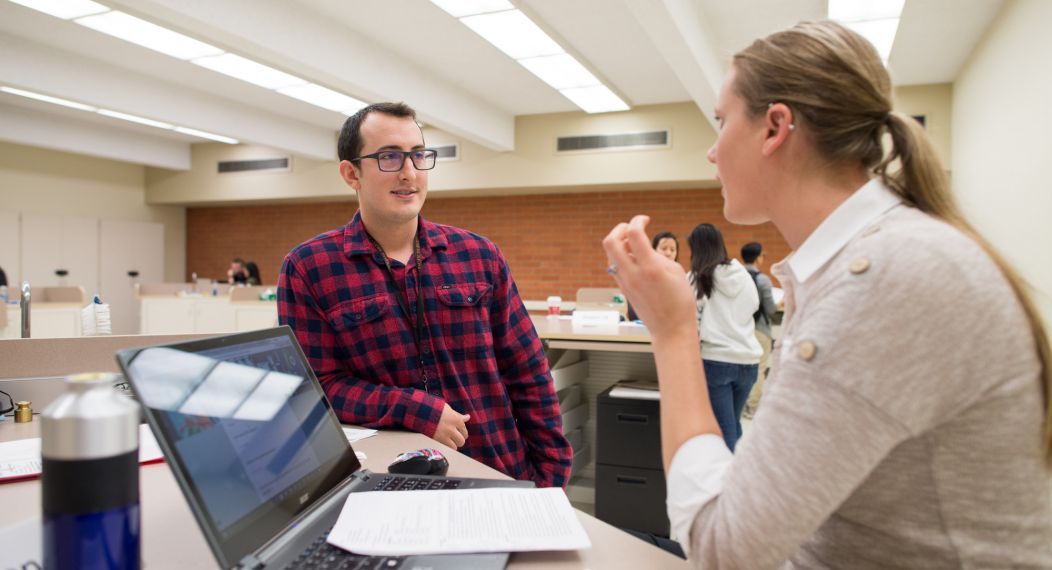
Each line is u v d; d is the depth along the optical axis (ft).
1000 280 1.87
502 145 23.17
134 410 1.70
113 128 27.02
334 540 2.34
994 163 14.24
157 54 17.80
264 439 2.54
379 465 3.44
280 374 2.89
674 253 12.90
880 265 1.90
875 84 2.25
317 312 4.84
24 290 5.55
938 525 1.95
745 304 9.57
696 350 2.43
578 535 2.43
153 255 32.71
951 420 1.86
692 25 13.00
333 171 27.68
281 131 24.20
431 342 4.88
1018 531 1.89
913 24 14.60
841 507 2.12
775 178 2.42
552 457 5.25
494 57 17.46
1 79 16.26
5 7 14.76
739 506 1.94
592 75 18.01
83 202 29.99
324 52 14.51
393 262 4.97
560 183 23.48
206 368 2.43
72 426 1.57
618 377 11.10
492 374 5.03
